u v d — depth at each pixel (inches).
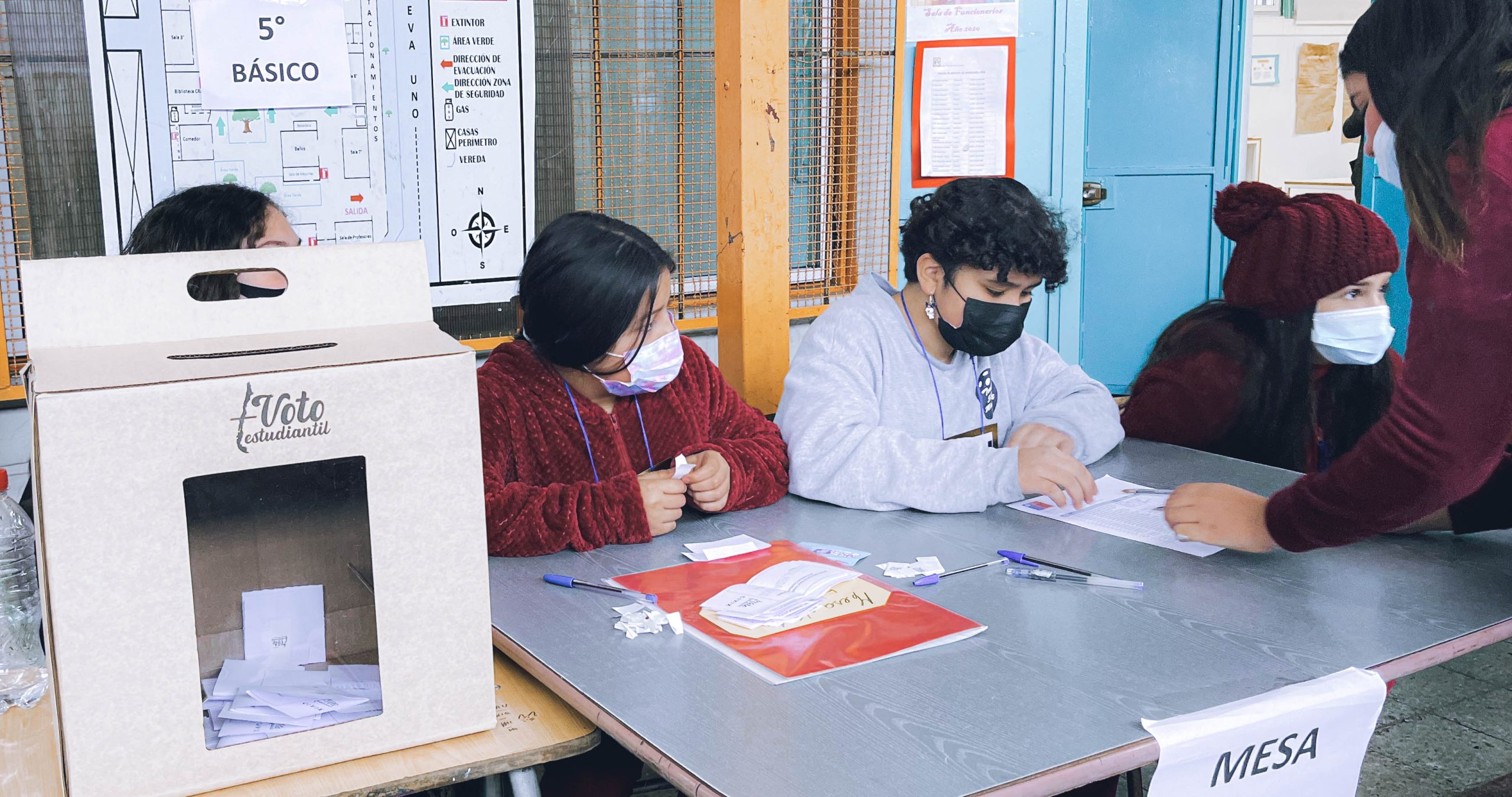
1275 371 80.7
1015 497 62.4
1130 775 66.9
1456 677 104.7
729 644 44.4
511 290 108.6
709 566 54.2
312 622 37.4
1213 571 52.9
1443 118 42.1
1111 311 159.2
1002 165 125.3
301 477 36.4
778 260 94.3
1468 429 42.7
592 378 65.1
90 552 31.4
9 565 50.9
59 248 91.6
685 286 118.2
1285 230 79.1
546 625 47.0
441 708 37.6
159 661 32.8
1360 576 52.2
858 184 112.5
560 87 107.5
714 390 71.5
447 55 101.0
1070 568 53.1
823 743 36.4
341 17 95.8
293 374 33.2
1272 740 38.6
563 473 64.1
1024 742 36.5
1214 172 157.6
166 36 90.8
